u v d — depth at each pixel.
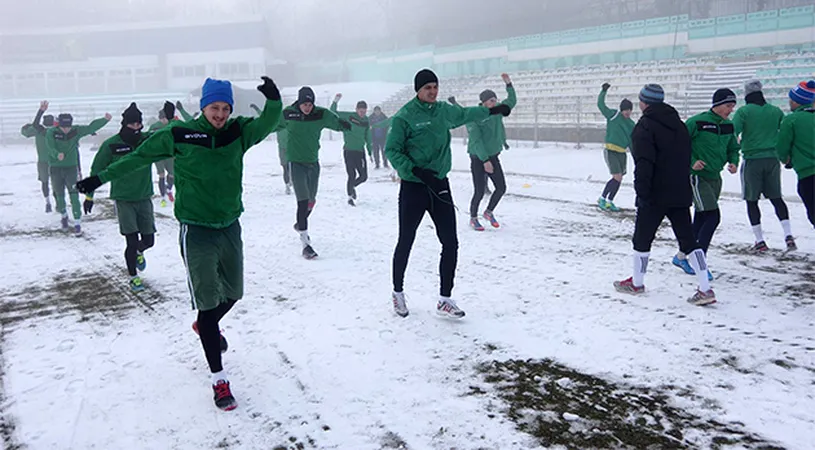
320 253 7.54
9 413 3.71
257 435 3.34
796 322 4.58
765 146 6.76
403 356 4.26
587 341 4.38
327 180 15.68
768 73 23.09
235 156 3.78
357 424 3.38
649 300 5.24
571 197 11.57
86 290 6.39
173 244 8.48
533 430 3.22
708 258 6.66
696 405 3.40
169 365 4.34
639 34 30.58
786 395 3.46
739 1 32.84
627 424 3.24
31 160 26.83
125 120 6.00
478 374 3.93
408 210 4.93
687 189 5.08
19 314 5.65
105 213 11.77
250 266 7.04
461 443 3.13
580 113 24.73
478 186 8.62
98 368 4.33
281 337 4.73
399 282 5.05
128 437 3.38
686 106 22.50
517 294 5.56
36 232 9.95
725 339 4.31
